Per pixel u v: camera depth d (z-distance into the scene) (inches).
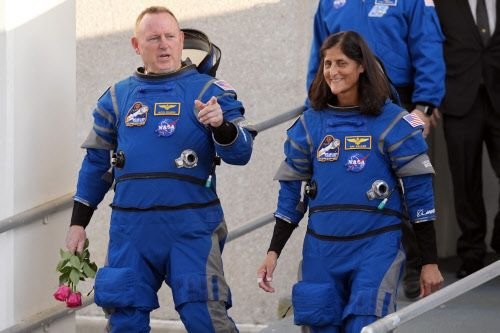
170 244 760.3
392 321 639.1
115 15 1290.6
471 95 1074.1
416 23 970.1
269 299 1205.7
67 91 917.2
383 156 742.5
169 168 759.1
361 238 735.7
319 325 740.0
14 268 877.2
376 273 726.5
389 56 975.0
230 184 1226.0
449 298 676.7
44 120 898.7
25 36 882.1
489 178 1291.8
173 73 772.6
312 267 748.0
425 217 746.8
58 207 896.9
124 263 763.4
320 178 748.6
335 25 984.3
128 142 767.7
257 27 1210.6
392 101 776.9
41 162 897.5
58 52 908.6
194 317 754.8
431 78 965.2
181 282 754.2
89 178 805.9
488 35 1074.7
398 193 749.9
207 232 765.3
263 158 1210.6
